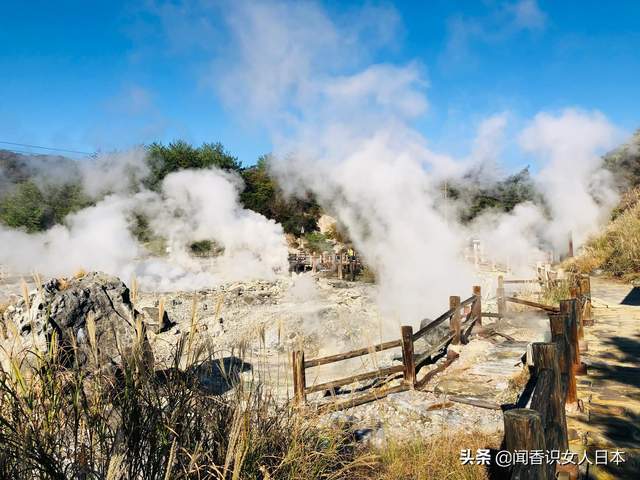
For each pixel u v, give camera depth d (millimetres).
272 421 3105
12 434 2047
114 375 2400
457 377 5727
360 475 3336
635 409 4234
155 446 2322
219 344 8422
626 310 8805
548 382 2662
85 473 2084
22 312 5457
